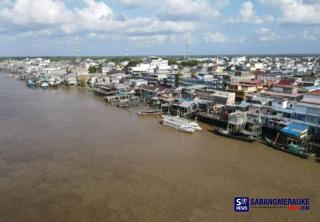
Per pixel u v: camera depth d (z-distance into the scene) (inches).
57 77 6747.1
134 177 1656.0
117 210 1321.4
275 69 6363.2
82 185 1565.0
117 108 3779.5
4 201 1414.9
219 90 3440.0
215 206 1352.1
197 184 1563.7
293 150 1956.2
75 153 2048.5
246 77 4052.7
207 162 1871.3
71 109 3695.9
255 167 1777.8
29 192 1498.5
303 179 1606.8
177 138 2410.2
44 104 4062.5
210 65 7180.1
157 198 1423.5
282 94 2684.5
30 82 6387.8
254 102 2684.5
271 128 2320.4
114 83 5191.9
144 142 2300.7
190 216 1269.7
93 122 2979.8
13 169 1780.3
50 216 1285.7
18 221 1254.3
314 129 2068.2
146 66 7303.2
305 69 6141.7
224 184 1562.5
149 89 4192.9
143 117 3243.1
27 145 2226.9
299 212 1302.9
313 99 2197.3
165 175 1679.4
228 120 2524.6
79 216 1280.8
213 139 2369.6
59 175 1692.9
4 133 2559.1
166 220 1241.4
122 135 2502.5
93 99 4539.9
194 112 3065.9
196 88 3587.6
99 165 1833.2
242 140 2287.2
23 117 3208.7
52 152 2071.9
